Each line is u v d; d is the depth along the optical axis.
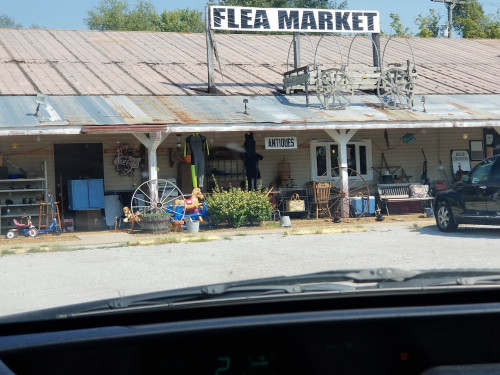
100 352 1.76
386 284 2.23
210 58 18.98
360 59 24.42
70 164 18.05
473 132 22.06
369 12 19.84
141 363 1.77
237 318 1.88
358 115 17.95
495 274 2.44
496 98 20.83
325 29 19.58
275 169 20.06
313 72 18.34
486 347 1.92
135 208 18.17
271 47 25.19
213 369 1.81
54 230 16.62
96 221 17.44
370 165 20.97
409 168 21.39
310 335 1.85
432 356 1.89
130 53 22.61
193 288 2.37
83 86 18.28
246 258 11.09
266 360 1.83
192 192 17.19
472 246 11.80
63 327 1.96
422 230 14.95
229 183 19.06
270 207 16.75
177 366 1.79
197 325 1.81
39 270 10.35
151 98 17.81
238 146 19.31
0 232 16.53
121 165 18.44
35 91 17.30
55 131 14.78
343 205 18.19
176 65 21.64
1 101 16.23
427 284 2.22
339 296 2.10
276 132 19.98
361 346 1.87
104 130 15.12
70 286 8.82
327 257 10.93
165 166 18.83
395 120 17.62
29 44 22.36
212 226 16.92
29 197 17.34
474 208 13.53
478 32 46.66
